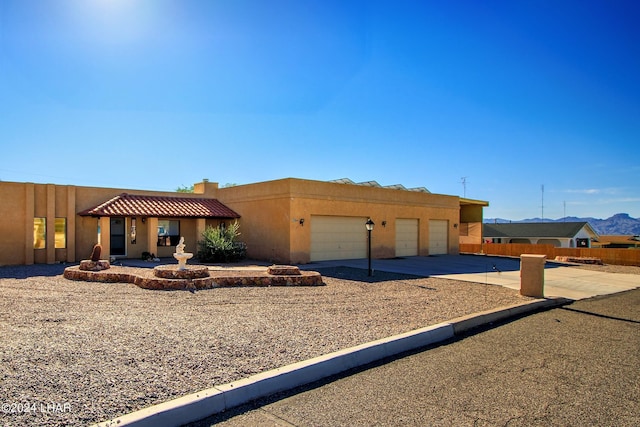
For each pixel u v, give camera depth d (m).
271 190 19.59
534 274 11.05
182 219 21.59
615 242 54.06
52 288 10.84
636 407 4.40
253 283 11.79
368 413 4.17
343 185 20.77
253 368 5.04
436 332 7.06
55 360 5.16
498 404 4.43
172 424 3.84
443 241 27.50
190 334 6.50
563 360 5.96
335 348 5.90
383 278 14.18
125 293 10.16
